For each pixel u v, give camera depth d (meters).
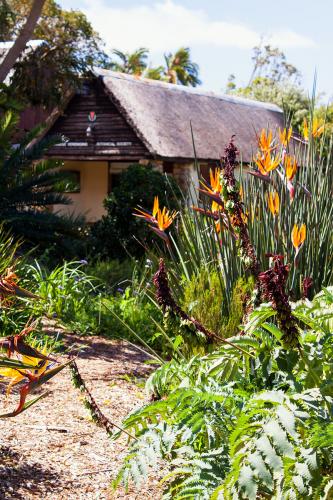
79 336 7.02
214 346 3.74
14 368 1.77
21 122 21.02
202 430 2.87
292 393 2.92
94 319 7.35
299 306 3.26
